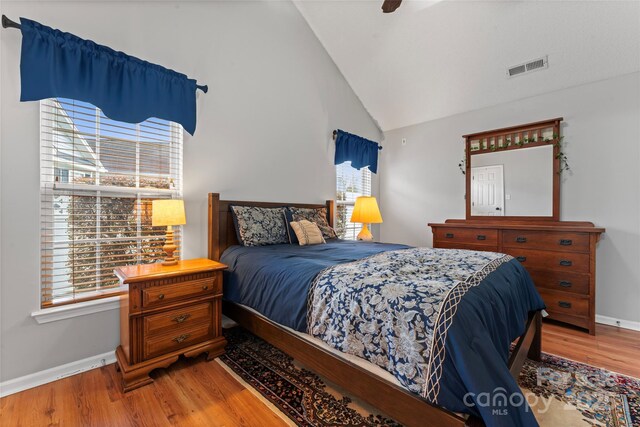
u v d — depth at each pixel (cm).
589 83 284
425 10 293
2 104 162
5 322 162
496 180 344
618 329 262
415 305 114
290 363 195
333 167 391
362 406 151
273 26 312
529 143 319
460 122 380
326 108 379
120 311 196
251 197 292
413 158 430
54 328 177
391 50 345
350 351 129
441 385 100
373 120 456
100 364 192
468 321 104
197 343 195
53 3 176
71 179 187
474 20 285
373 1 301
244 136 285
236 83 279
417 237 425
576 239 261
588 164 285
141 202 219
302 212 317
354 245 271
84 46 181
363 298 130
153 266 200
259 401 156
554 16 255
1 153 162
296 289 163
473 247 326
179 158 240
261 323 193
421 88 372
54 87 168
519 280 177
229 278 224
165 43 229
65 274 185
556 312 270
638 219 261
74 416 143
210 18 258
